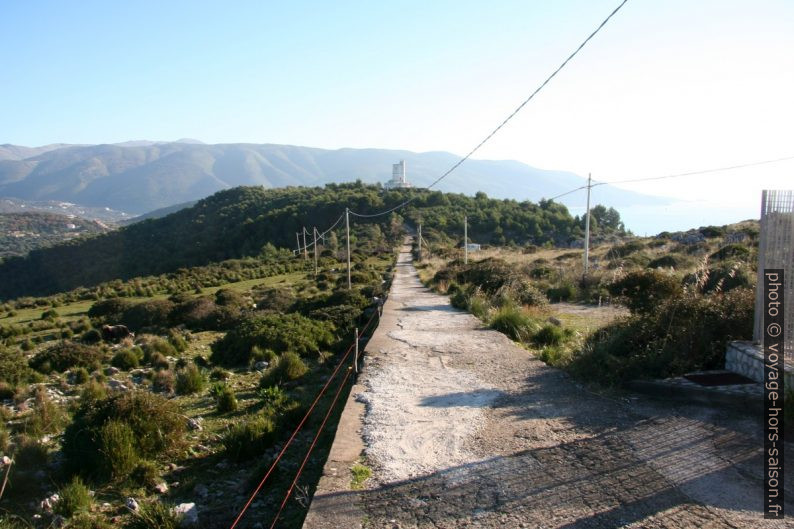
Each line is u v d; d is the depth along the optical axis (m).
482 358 9.00
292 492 5.00
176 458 6.34
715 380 5.99
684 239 37.12
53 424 8.05
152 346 15.62
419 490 4.21
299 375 10.17
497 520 3.69
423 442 5.23
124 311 26.23
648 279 10.12
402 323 13.41
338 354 12.91
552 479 4.25
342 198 93.12
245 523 4.52
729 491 3.89
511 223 78.56
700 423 5.22
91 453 5.86
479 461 4.69
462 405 6.39
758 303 6.15
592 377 7.01
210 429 7.51
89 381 11.59
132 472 5.80
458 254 50.56
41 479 5.93
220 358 13.48
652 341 7.23
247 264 60.47
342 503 4.05
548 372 7.75
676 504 3.74
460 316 14.48
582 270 23.53
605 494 3.95
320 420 7.28
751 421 5.15
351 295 20.66
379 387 7.41
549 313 15.78
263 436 6.31
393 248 69.06
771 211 5.93
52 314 30.22
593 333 9.24
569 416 5.73
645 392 6.30
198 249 82.25
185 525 4.48
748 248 21.91
